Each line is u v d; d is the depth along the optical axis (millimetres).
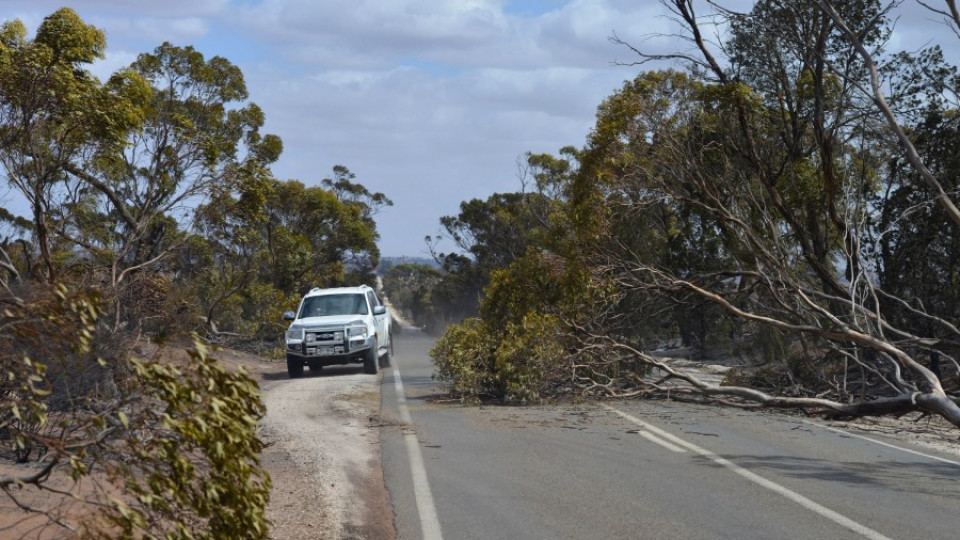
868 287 17234
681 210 24281
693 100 22391
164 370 4777
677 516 7938
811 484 9281
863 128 21094
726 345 28859
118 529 5652
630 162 20062
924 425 14719
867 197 20703
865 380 17328
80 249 15930
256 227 40062
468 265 73562
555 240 20234
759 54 22359
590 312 18812
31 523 6590
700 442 12148
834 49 21219
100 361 4957
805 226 22297
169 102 27766
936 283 19047
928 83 20453
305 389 19641
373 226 65000
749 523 7656
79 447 4871
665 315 26031
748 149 22016
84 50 17016
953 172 19344
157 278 13984
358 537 7445
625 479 9625
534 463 10641
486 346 17438
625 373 18109
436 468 10367
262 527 4887
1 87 14555
